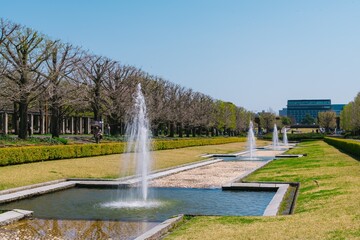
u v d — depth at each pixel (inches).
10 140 1258.0
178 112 2743.6
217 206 551.5
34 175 783.7
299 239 327.0
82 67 1715.1
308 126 6515.8
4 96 1326.3
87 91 1749.5
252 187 679.7
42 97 1531.7
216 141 2556.6
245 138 3619.6
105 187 738.8
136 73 2065.7
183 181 807.1
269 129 5536.4
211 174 934.4
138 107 1987.0
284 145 2704.2
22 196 612.4
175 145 1889.8
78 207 553.6
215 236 351.6
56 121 1603.1
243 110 5172.2
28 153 970.1
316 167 890.7
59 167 912.9
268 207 494.0
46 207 553.6
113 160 1152.2
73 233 417.4
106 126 2815.0
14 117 2303.2
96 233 416.5
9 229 434.6
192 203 575.8
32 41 1411.2
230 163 1252.5
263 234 348.8
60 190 707.4
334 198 488.7
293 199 557.3
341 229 345.1
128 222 464.1
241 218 430.0
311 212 430.9
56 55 1523.1
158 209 537.3
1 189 641.6
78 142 1551.4
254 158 1478.8
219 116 3991.1
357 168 804.0
